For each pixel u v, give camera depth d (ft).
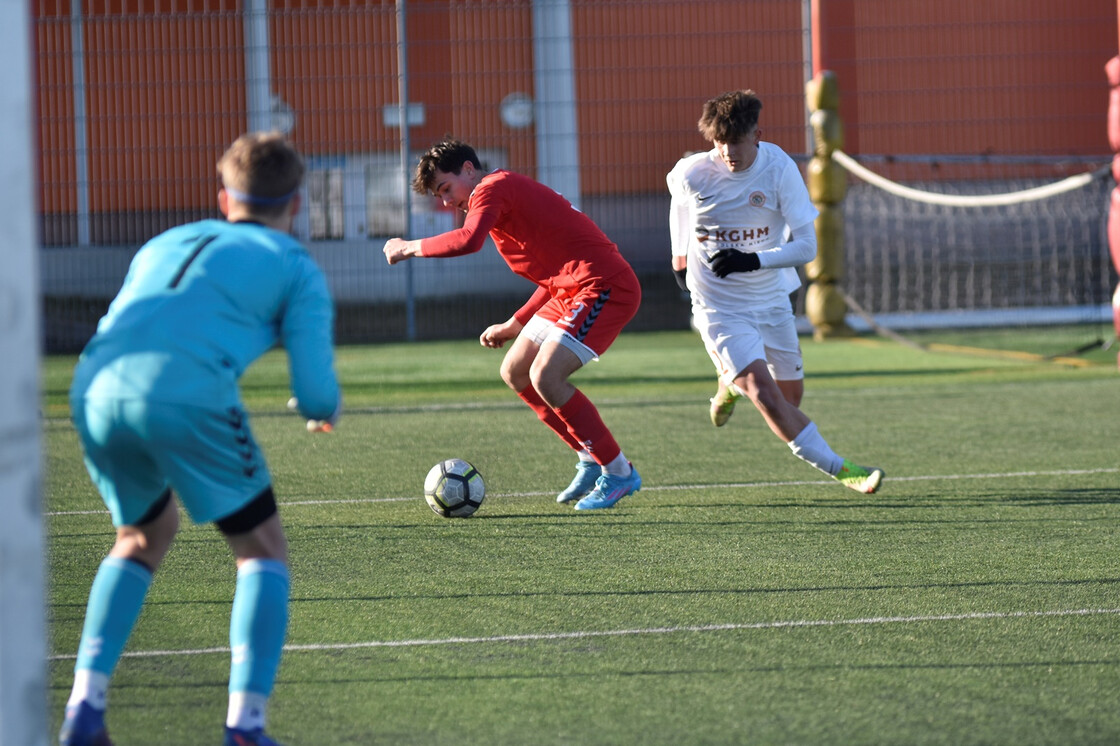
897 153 168.76
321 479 67.56
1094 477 65.10
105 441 28.30
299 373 28.76
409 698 32.48
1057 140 166.81
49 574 46.85
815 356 129.80
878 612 40.60
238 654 28.22
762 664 35.09
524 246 57.93
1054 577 45.09
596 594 43.24
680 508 58.90
